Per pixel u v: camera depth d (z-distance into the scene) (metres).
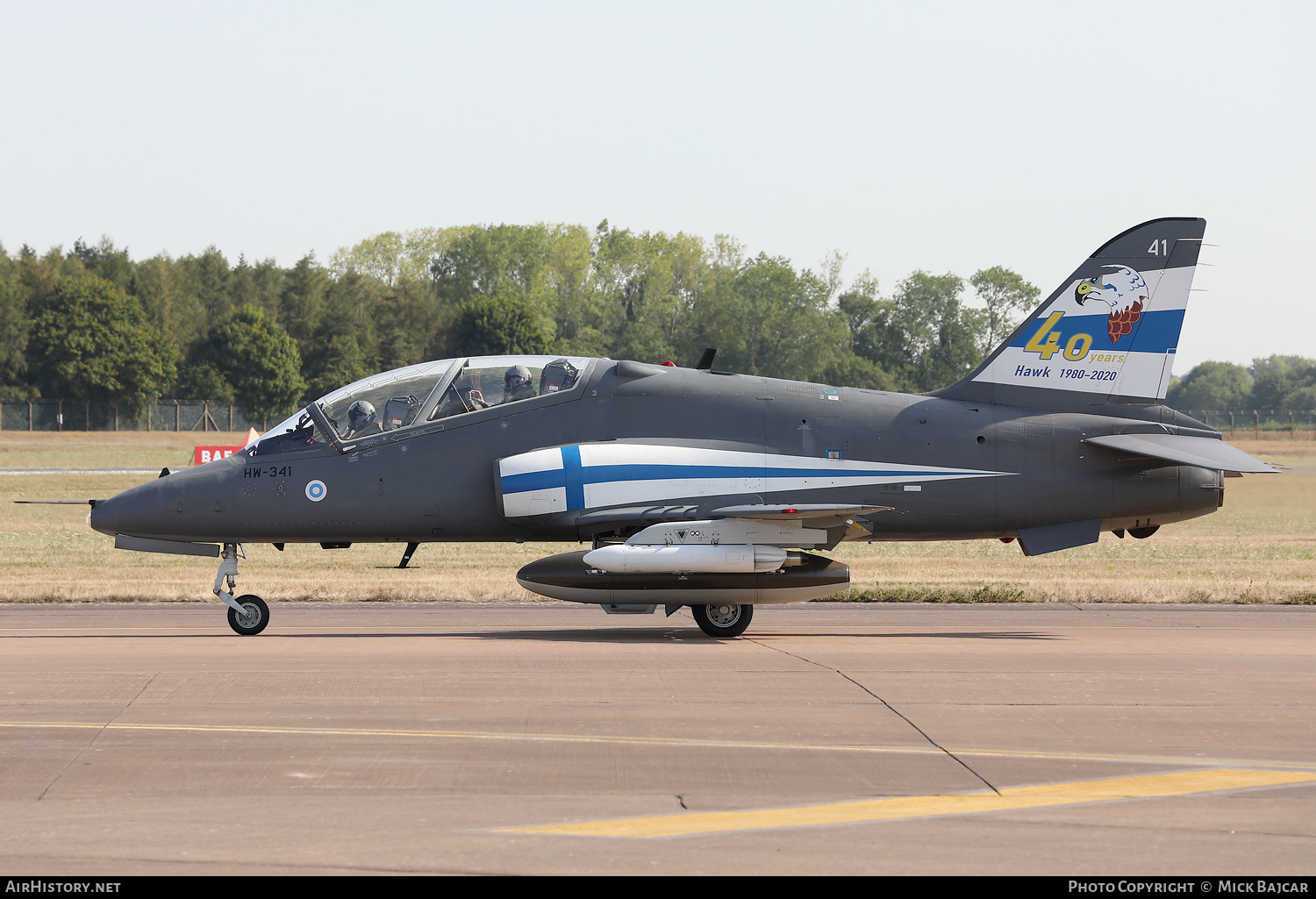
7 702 34.94
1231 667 42.59
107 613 58.91
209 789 26.22
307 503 51.62
